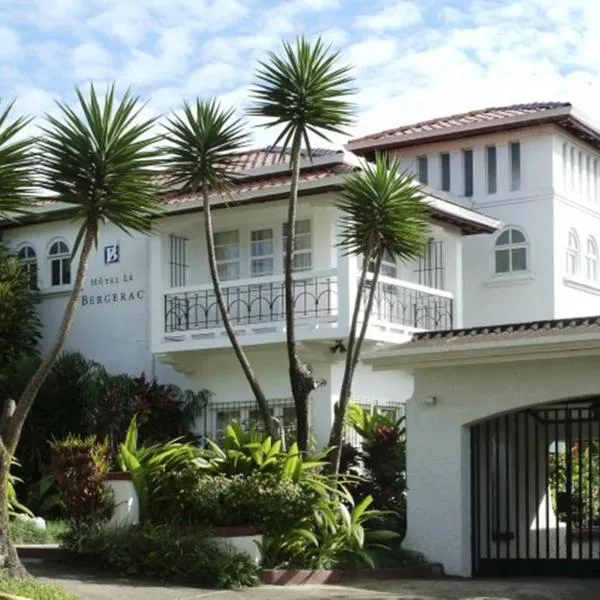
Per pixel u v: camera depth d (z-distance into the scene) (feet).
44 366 40.06
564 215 96.32
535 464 62.54
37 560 49.29
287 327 55.72
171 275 81.87
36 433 76.18
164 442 75.10
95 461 49.57
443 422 59.72
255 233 82.28
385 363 59.88
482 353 57.21
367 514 56.59
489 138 97.66
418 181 96.78
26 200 40.47
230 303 78.54
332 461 56.13
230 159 56.85
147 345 82.69
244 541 48.83
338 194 73.61
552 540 74.64
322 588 48.62
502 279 95.66
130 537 47.39
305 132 55.88
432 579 55.98
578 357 56.39
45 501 67.82
